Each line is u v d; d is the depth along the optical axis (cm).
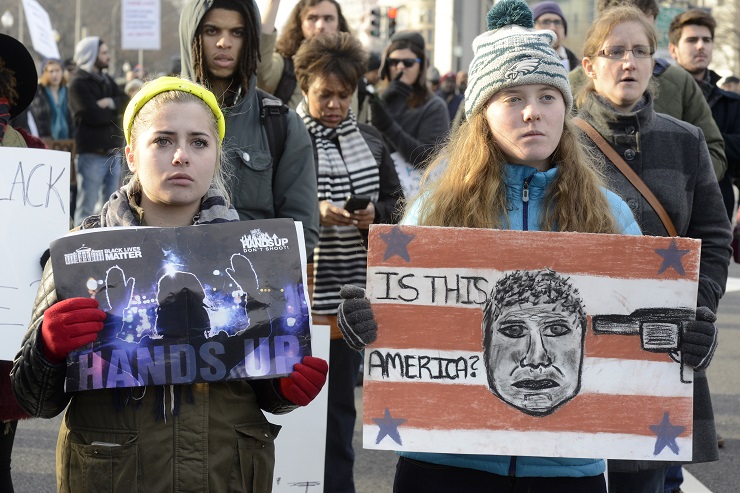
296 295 291
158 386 283
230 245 291
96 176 1360
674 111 553
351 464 498
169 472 280
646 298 297
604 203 320
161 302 284
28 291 383
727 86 1688
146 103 299
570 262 297
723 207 425
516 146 309
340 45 522
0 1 5259
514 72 307
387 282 296
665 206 414
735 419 694
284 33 681
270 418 429
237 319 287
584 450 296
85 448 282
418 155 670
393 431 295
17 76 428
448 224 316
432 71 1675
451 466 306
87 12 6612
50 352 279
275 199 427
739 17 5759
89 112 1339
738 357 895
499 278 296
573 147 320
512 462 302
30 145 438
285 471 429
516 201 317
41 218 389
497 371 296
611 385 297
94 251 286
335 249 506
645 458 296
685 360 297
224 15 420
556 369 296
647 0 585
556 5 754
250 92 426
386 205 526
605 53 420
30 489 531
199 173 296
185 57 430
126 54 6506
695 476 579
